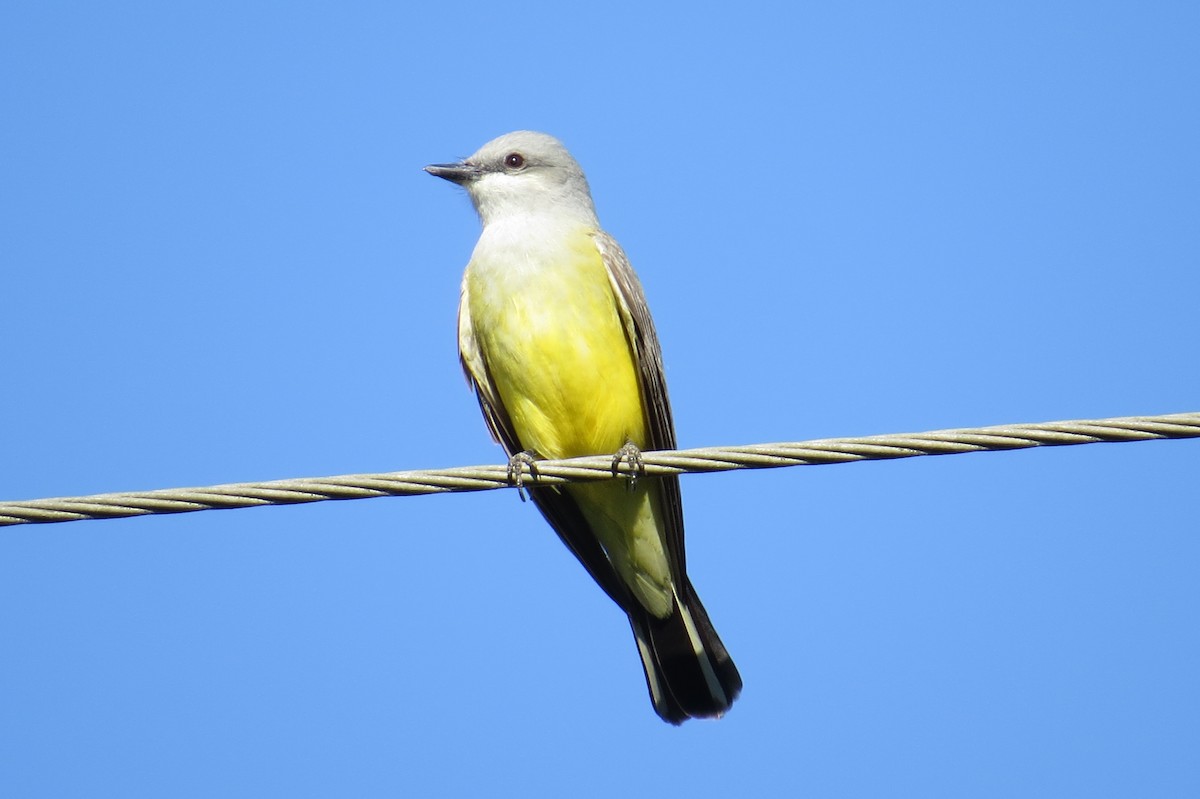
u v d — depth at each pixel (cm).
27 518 830
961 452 828
